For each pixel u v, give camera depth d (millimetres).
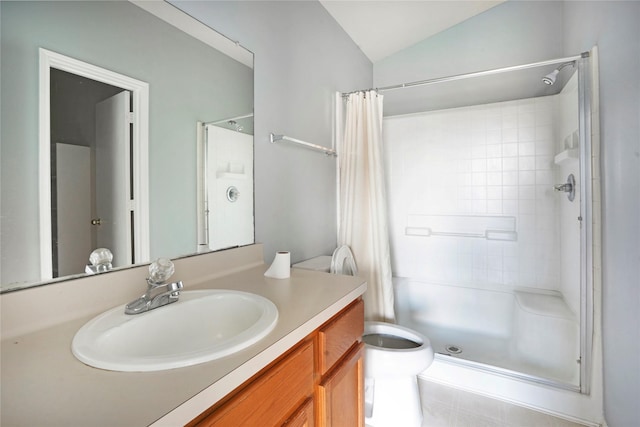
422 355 1424
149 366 543
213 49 1223
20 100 707
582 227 1561
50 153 759
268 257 1528
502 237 2396
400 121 2740
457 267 2557
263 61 1490
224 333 918
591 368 1503
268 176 1527
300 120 1782
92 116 848
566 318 1762
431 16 2344
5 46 681
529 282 2314
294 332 722
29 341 655
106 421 419
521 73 2328
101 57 869
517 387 1628
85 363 563
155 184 1014
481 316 2307
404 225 2744
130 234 938
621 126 1229
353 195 1935
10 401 459
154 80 1011
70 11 797
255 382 628
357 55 2547
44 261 743
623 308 1220
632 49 1123
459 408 1599
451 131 2557
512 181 2357
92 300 812
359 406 1118
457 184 2545
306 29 1840
